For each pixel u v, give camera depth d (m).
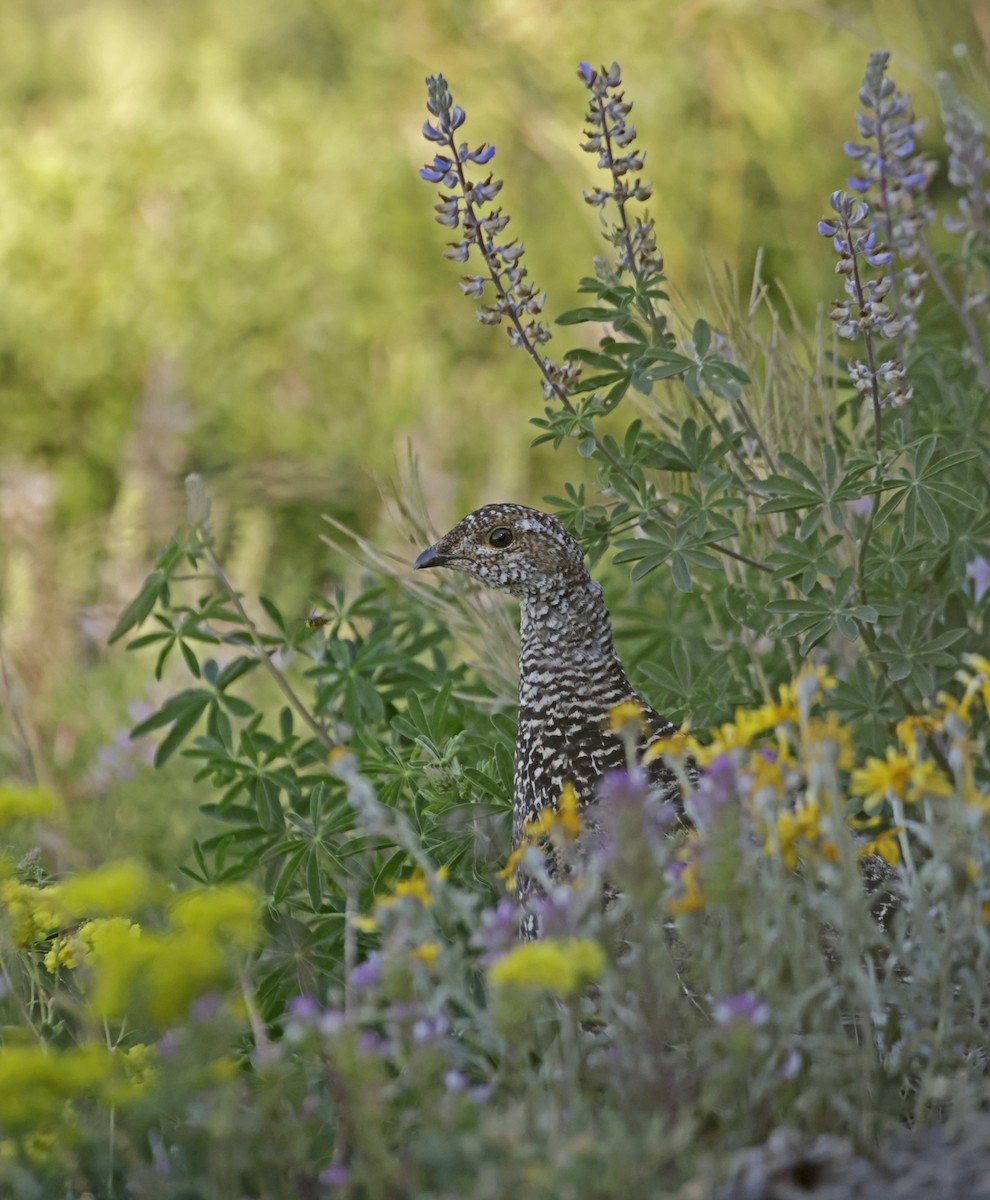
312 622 9.61
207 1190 5.75
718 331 9.91
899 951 6.24
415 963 6.00
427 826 8.51
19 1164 5.88
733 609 9.07
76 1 20.19
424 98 17.48
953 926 6.18
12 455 15.35
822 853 6.25
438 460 14.50
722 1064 5.74
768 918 6.21
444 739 9.21
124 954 5.59
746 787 6.10
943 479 9.47
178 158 16.91
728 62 16.78
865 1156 5.74
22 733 11.04
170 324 15.72
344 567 13.50
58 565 13.27
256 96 18.30
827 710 8.88
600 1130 5.69
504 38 17.48
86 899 5.69
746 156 16.58
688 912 6.07
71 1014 7.55
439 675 9.91
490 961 5.88
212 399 15.27
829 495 8.37
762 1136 5.91
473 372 15.87
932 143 16.50
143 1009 6.21
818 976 6.23
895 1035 6.55
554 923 5.94
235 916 5.63
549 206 16.50
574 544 8.38
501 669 9.84
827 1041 5.88
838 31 16.83
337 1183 5.71
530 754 8.40
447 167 8.48
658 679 9.44
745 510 9.67
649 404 10.08
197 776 9.22
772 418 9.72
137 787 11.21
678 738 6.82
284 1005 8.68
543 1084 5.89
